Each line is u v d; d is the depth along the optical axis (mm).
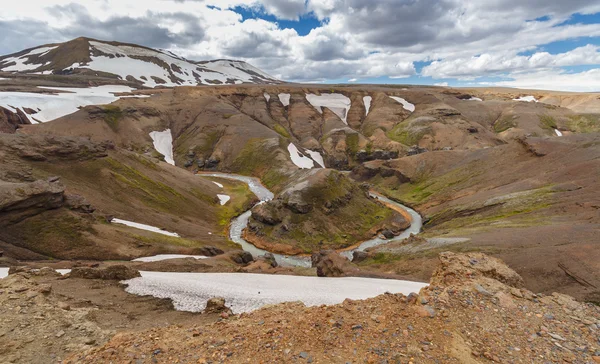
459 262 16766
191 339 11422
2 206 49344
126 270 31016
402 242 65375
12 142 71938
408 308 11672
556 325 11000
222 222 95438
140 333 12344
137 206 79375
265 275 41969
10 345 13109
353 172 149875
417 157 134250
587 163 78250
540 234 49281
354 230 92375
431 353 9336
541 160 95812
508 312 11664
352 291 30688
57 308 17438
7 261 41312
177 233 76000
